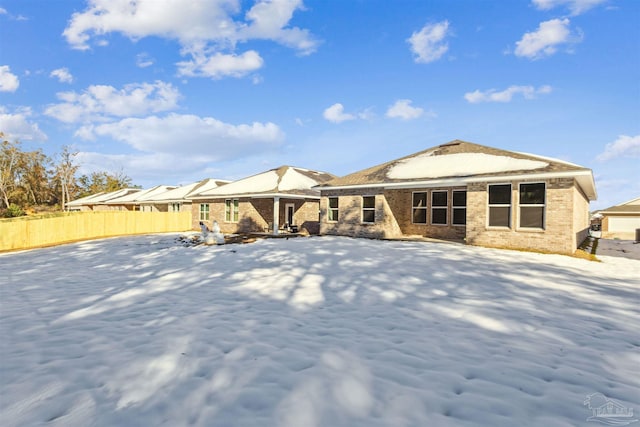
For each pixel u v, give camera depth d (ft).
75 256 42.60
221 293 21.68
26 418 8.52
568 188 39.14
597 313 17.13
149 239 65.62
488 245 45.19
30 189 208.33
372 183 57.00
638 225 91.71
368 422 8.20
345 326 15.28
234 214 79.92
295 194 70.18
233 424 8.13
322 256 36.73
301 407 8.80
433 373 10.73
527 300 19.51
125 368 11.25
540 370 11.01
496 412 8.66
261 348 12.70
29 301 20.39
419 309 17.83
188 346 12.98
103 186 239.71
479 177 45.27
